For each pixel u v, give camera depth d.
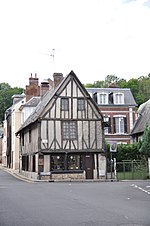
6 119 57.91
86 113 30.88
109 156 34.84
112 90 43.69
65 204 12.98
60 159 29.83
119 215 10.30
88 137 30.53
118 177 30.19
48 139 29.64
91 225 8.70
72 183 25.52
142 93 64.88
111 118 41.38
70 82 30.97
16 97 53.44
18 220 9.58
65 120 30.33
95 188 20.39
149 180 28.53
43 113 29.94
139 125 39.56
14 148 47.06
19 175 35.00
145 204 12.98
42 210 11.44
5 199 14.81
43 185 23.22
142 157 33.78
